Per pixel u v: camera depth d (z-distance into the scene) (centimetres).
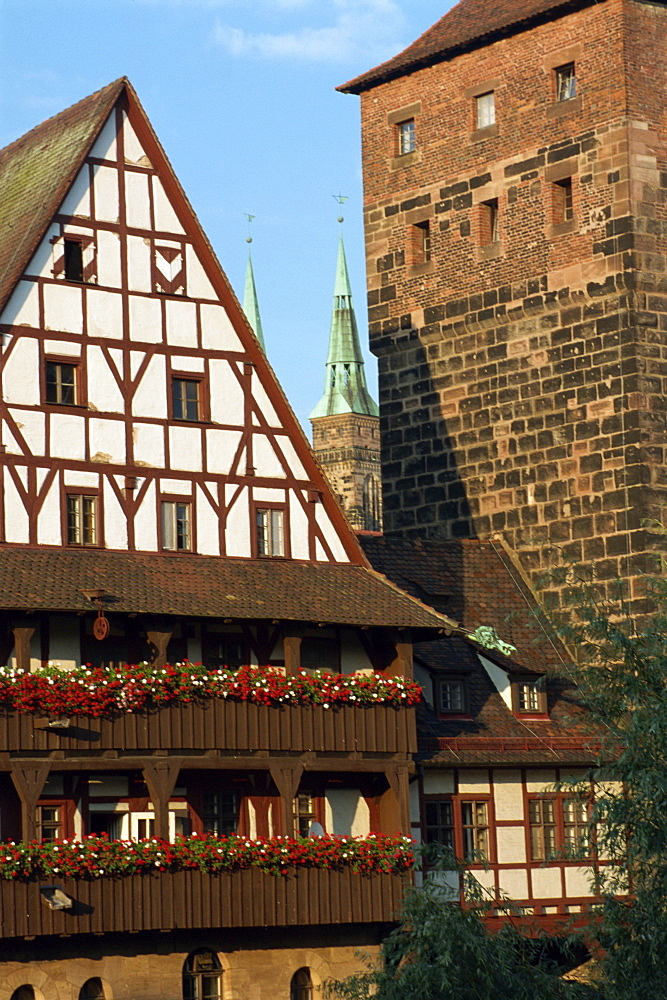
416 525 5756
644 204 5259
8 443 4275
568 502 5341
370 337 5894
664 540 5156
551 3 5378
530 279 5456
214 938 4256
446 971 3456
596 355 5300
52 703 4041
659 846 3397
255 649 4472
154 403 4478
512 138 5512
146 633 4244
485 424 5578
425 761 4641
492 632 4878
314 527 4644
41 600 4072
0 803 4109
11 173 4769
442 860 3753
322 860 4309
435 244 5725
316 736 4366
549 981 3488
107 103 4494
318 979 4369
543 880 4834
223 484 4534
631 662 3650
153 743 4159
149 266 4512
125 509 4397
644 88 5284
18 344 4316
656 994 3338
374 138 5906
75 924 4012
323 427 14375
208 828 4384
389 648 4609
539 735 4944
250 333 4616
